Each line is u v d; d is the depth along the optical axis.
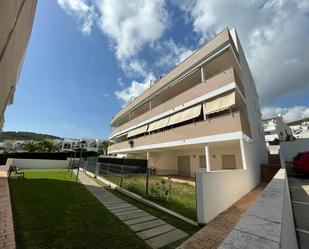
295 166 14.01
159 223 5.22
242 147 9.53
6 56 4.36
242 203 7.01
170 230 4.70
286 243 1.99
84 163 24.38
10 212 5.68
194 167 16.44
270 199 2.58
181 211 6.20
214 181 5.90
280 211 1.99
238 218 5.34
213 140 10.84
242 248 1.20
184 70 14.62
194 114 12.95
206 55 12.66
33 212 5.86
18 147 51.09
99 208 6.75
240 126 9.58
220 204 5.98
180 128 13.62
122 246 3.77
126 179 11.63
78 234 4.29
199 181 5.38
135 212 6.34
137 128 22.44
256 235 1.40
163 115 16.77
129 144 21.73
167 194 8.08
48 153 32.44
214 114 13.45
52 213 5.83
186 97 14.05
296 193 8.76
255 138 13.96
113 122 33.50
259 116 19.25
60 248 3.61
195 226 4.99
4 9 2.98
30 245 3.69
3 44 3.79
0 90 5.44
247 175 9.30
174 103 15.41
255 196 8.12
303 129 48.88
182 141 13.20
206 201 5.25
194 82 15.78
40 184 11.84
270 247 1.20
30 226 4.68
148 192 8.97
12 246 3.60
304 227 4.91
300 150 19.72
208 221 5.09
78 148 33.94
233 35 14.16
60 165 31.03
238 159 12.77
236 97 11.62
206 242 3.77
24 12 4.30
